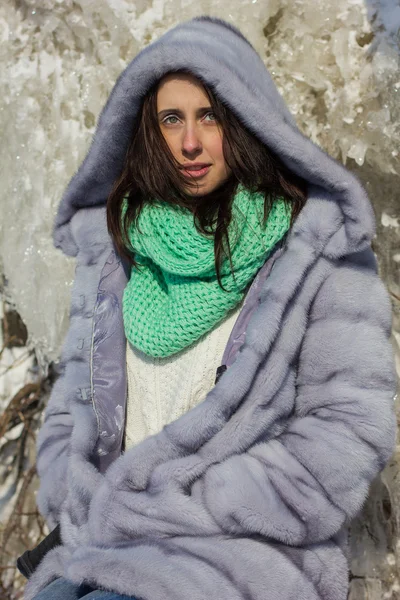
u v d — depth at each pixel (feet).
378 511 8.93
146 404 5.73
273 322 5.11
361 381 5.10
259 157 5.35
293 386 5.27
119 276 6.15
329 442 4.97
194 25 5.41
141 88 5.43
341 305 5.25
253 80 5.29
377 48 9.81
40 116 10.80
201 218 5.46
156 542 4.86
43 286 10.53
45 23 10.85
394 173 9.59
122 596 4.75
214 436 5.10
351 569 8.90
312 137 9.98
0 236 10.72
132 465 5.14
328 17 10.01
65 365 6.34
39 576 5.55
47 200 10.66
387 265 9.48
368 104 9.78
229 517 4.85
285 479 4.93
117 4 10.61
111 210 5.93
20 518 10.90
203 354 5.49
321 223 5.24
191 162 5.41
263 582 4.70
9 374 11.27
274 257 5.39
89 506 5.27
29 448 11.18
